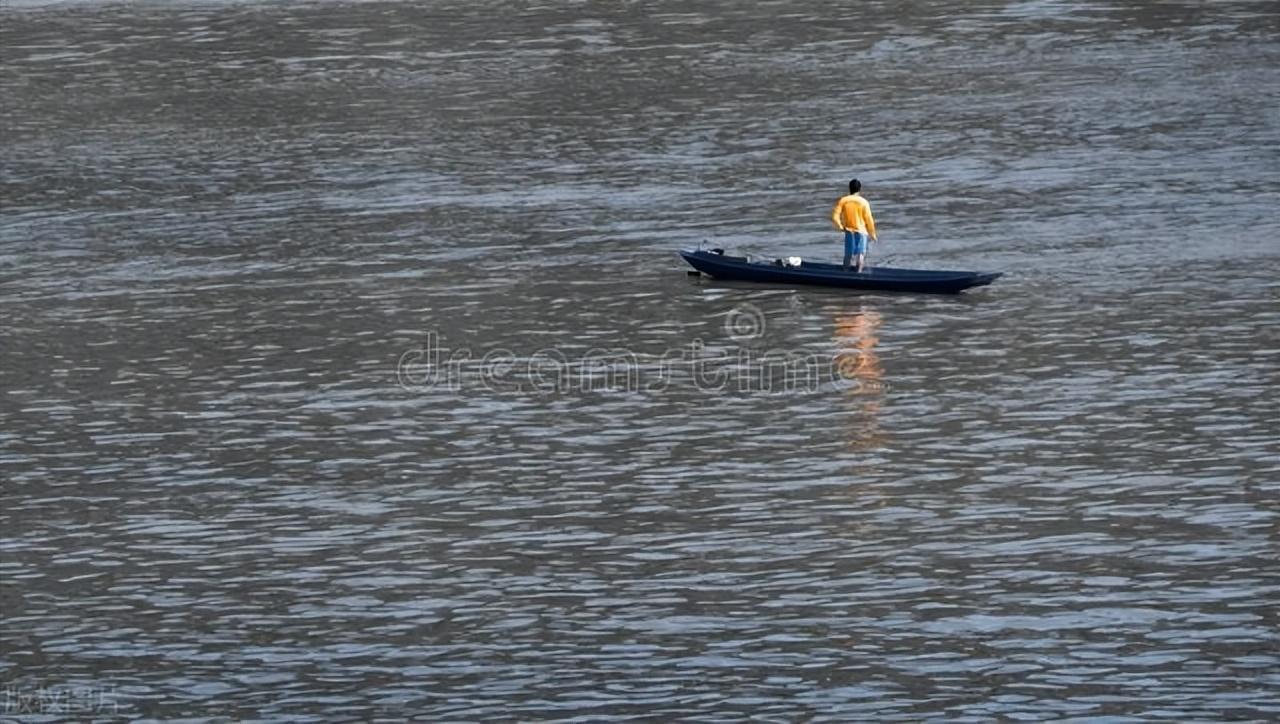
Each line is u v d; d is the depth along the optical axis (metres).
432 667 107.81
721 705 102.50
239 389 162.88
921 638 110.44
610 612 115.06
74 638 112.44
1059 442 144.62
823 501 133.50
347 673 107.19
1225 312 179.38
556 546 126.06
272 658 109.38
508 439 148.75
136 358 172.75
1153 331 174.00
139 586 120.25
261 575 121.75
